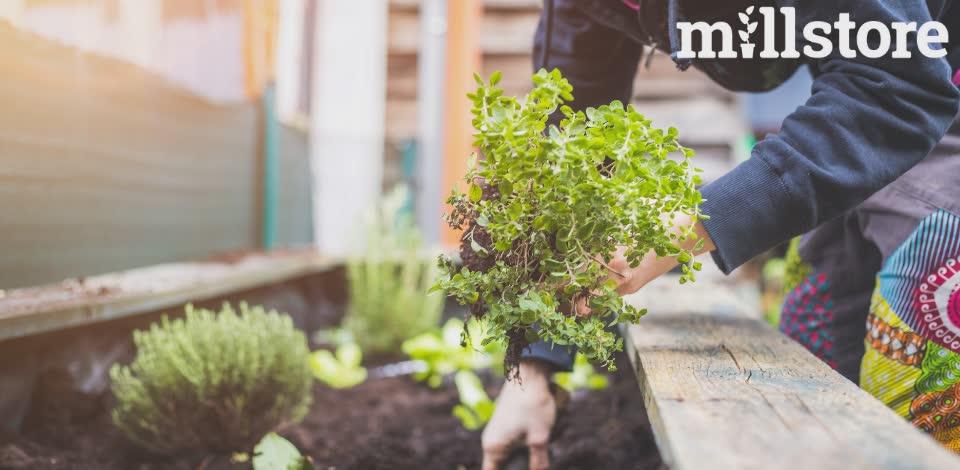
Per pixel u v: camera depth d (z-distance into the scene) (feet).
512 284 3.90
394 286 11.91
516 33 18.02
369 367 10.77
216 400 6.07
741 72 5.05
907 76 3.72
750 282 16.57
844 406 3.18
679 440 2.70
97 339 7.21
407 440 7.38
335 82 16.94
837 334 5.79
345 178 17.02
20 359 6.35
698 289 7.58
